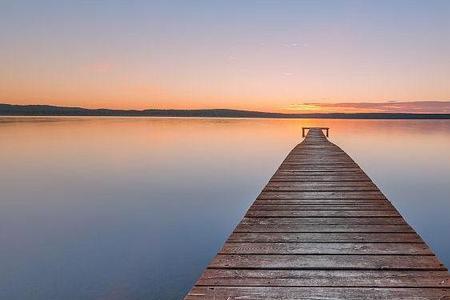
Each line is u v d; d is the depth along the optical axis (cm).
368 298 242
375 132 7619
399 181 1777
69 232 903
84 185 1602
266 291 253
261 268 289
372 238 353
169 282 610
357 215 432
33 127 8425
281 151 3319
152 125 11019
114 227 946
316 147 1275
